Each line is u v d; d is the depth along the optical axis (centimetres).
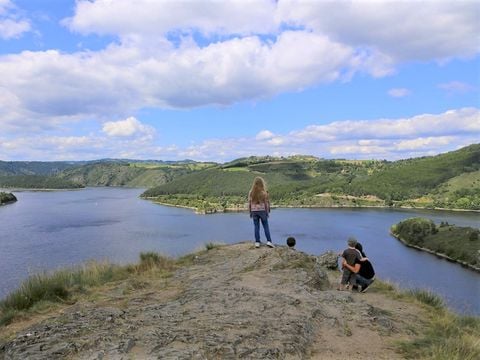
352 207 18362
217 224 10725
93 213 13238
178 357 446
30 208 14475
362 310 723
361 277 997
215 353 473
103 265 1058
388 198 19950
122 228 9550
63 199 19762
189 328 541
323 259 1413
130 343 480
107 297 768
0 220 10806
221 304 672
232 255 1103
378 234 10219
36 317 671
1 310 711
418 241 9006
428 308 866
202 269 1006
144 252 1183
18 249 6519
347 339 593
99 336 496
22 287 778
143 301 725
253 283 852
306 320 625
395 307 848
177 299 727
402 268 6856
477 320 798
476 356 543
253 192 1153
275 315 630
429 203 18788
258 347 496
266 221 1157
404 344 580
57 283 809
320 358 519
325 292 830
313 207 18412
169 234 8606
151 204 17775
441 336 653
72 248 6625
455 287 5547
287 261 1027
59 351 454
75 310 680
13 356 453
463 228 9312
